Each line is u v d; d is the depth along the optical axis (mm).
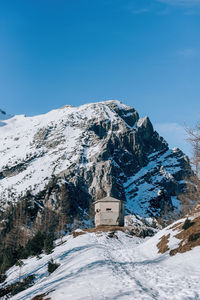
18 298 29500
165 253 33062
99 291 20031
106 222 81562
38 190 198125
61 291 22031
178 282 21000
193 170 45438
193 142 36531
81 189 198750
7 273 62031
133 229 71125
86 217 173375
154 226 93188
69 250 52688
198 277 21688
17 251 78812
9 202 188125
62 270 35500
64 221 147375
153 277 23156
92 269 28281
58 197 171500
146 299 17125
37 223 144125
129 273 25344
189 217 42969
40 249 74125
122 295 18453
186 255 28234
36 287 31000
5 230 144375
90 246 52469
